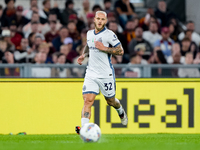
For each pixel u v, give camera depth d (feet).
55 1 153.99
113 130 93.20
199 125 94.89
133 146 55.11
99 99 92.99
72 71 98.99
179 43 128.77
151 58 124.16
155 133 93.86
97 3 154.71
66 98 92.99
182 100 94.63
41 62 120.98
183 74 100.22
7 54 121.08
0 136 82.74
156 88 94.22
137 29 129.29
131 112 93.45
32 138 75.77
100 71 67.10
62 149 50.19
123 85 93.40
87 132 59.31
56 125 92.58
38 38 126.31
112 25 131.23
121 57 121.39
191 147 55.11
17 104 91.76
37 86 92.38
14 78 91.91
